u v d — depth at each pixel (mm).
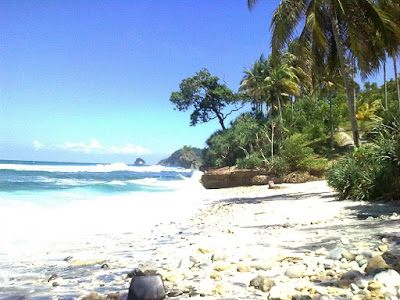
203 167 57594
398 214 8297
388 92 57031
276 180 35844
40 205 15305
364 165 12695
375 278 3309
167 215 14414
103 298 3547
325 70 22266
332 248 5164
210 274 4242
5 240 8031
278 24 19688
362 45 17953
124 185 34156
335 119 48969
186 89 64625
